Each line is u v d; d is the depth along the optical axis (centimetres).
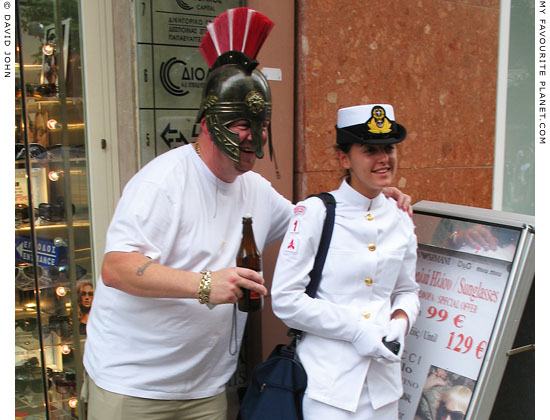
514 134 392
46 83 240
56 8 239
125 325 177
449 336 220
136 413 177
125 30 254
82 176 263
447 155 341
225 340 191
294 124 282
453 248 229
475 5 339
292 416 184
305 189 281
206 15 261
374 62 300
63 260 252
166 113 259
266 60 268
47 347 254
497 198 373
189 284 163
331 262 187
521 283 207
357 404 181
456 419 210
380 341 178
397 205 210
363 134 184
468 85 344
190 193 178
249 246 186
